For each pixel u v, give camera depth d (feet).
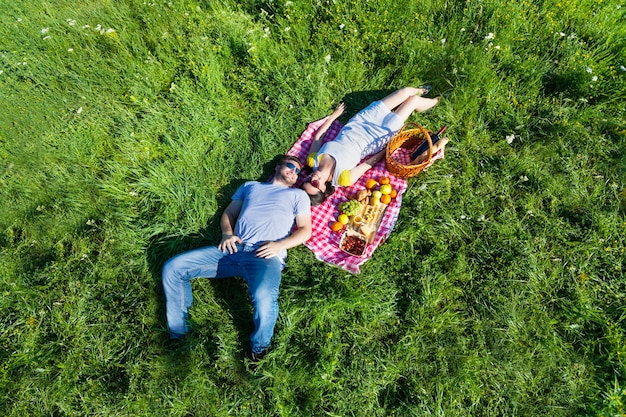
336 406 11.07
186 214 14.21
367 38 17.65
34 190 14.30
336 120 17.07
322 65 17.34
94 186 14.42
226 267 12.96
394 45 17.57
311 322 12.40
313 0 18.61
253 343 11.72
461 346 11.83
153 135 15.64
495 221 14.05
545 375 11.44
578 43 17.34
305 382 11.36
